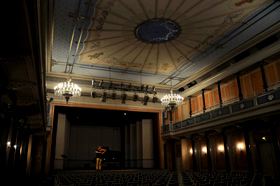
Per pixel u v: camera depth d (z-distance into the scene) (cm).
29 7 378
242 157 1566
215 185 673
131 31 1233
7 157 1010
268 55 1301
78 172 1611
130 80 1938
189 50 1451
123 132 2583
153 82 1992
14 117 967
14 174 1136
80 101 1905
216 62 1593
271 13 1101
